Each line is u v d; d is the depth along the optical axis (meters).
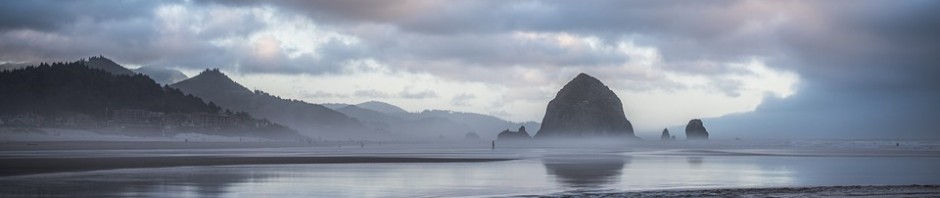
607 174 47.22
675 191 33.53
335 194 33.12
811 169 53.41
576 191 34.25
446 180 41.44
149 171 47.31
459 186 37.38
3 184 36.28
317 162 62.44
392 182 39.72
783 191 33.09
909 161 67.00
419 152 108.19
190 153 95.31
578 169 53.28
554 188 36.09
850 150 115.19
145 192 32.97
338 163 60.81
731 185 38.03
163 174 44.53
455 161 66.50
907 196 30.83
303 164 58.75
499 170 51.50
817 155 86.62
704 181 41.06
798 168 55.00
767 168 55.03
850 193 32.28
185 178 41.28
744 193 32.38
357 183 39.00
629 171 50.44
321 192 34.03
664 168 54.88
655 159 73.81
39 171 46.38
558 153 102.81
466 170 51.34
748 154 92.38
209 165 56.06
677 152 107.00
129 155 82.31
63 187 34.81
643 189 35.31
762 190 33.66
